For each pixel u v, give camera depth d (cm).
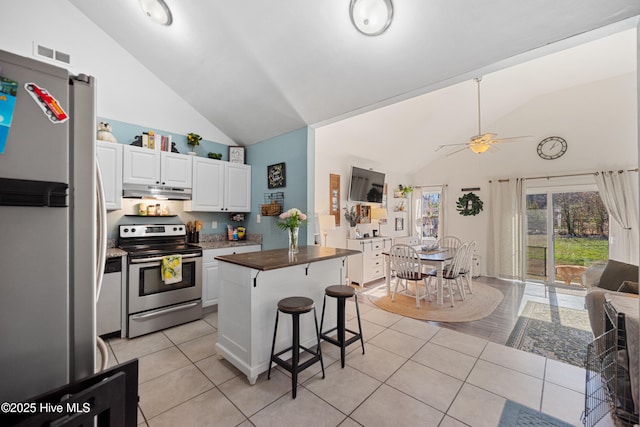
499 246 573
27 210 82
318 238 466
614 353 179
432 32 187
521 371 220
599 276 318
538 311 366
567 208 502
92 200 97
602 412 171
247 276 203
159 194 316
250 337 200
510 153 567
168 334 282
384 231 639
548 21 161
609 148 459
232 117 360
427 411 173
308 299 203
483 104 499
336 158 521
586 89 481
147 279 283
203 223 386
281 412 171
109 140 286
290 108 305
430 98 441
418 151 609
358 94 259
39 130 84
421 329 304
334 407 176
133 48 304
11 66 80
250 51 252
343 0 189
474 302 404
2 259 78
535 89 495
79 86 95
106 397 81
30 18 255
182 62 298
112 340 267
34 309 83
